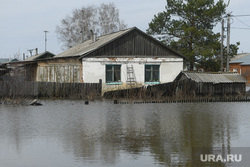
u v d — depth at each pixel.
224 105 23.94
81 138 11.77
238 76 31.92
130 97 27.97
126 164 8.61
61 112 19.16
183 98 27.89
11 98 25.67
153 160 8.97
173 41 41.16
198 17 40.97
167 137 11.94
